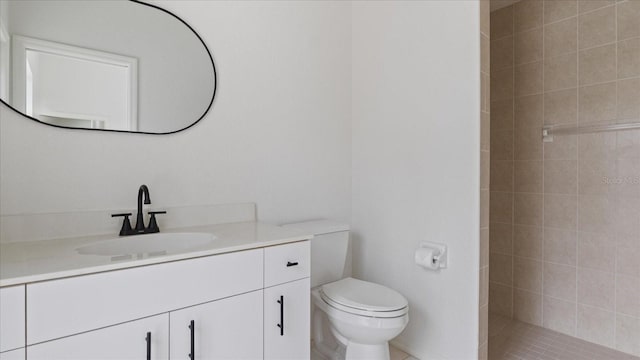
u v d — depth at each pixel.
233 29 1.74
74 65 1.31
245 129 1.80
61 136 1.29
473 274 1.71
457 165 1.79
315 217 2.15
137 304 0.98
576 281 2.29
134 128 1.44
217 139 1.69
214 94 1.67
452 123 1.81
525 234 2.54
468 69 1.74
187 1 1.58
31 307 0.82
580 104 2.27
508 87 2.64
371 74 2.25
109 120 1.38
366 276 2.27
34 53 1.23
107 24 1.38
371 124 2.25
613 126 2.12
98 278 0.92
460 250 1.77
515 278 2.59
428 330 1.91
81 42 1.32
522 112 2.56
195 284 1.09
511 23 2.62
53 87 1.27
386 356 1.59
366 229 2.28
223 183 1.71
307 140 2.10
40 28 1.24
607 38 2.16
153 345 1.01
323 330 1.91
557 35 2.38
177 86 1.55
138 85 1.45
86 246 1.18
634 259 2.06
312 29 2.12
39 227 1.24
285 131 1.98
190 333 1.08
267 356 1.29
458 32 1.79
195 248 1.14
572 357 2.02
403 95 2.06
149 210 1.49
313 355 1.87
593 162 2.22
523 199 2.56
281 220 1.96
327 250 1.91
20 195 1.22
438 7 1.88
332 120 2.25
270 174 1.91
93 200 1.36
